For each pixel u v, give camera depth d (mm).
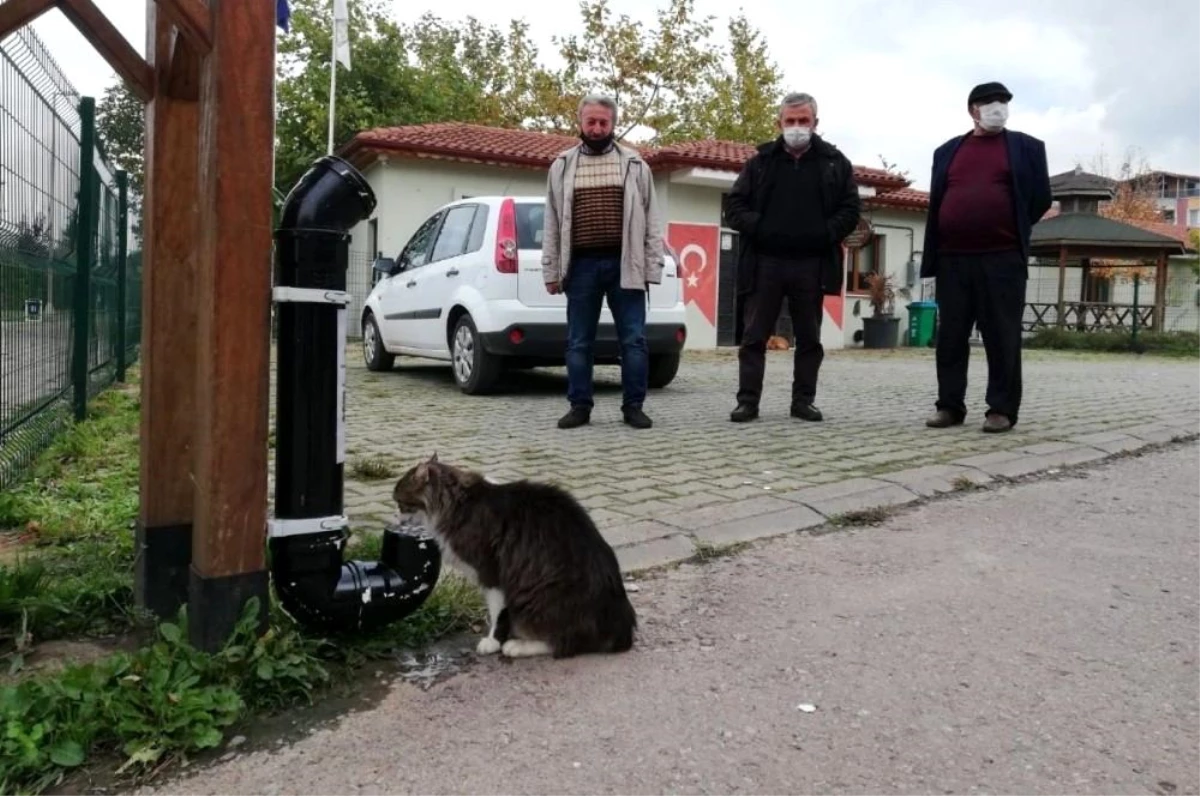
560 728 2393
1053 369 13820
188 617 2639
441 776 2168
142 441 2986
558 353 8070
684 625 3086
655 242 6414
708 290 17328
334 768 2205
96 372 8305
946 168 6531
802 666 2770
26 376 5363
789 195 6684
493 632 2854
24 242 5246
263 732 2371
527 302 7992
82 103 6758
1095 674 2717
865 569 3650
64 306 6445
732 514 4215
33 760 2143
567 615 2777
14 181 4969
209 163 2441
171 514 2961
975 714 2475
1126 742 2328
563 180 6398
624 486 4773
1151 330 23891
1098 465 5641
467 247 8500
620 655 2844
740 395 7043
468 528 2803
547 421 6973
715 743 2320
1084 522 4332
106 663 2479
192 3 2344
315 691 2576
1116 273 34906
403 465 5297
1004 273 6355
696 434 6391
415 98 24703
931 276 6820
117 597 3070
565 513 2867
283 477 2682
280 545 2680
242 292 2498
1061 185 28094
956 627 3068
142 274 2998
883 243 20250
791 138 6520
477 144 16578
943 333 6680
